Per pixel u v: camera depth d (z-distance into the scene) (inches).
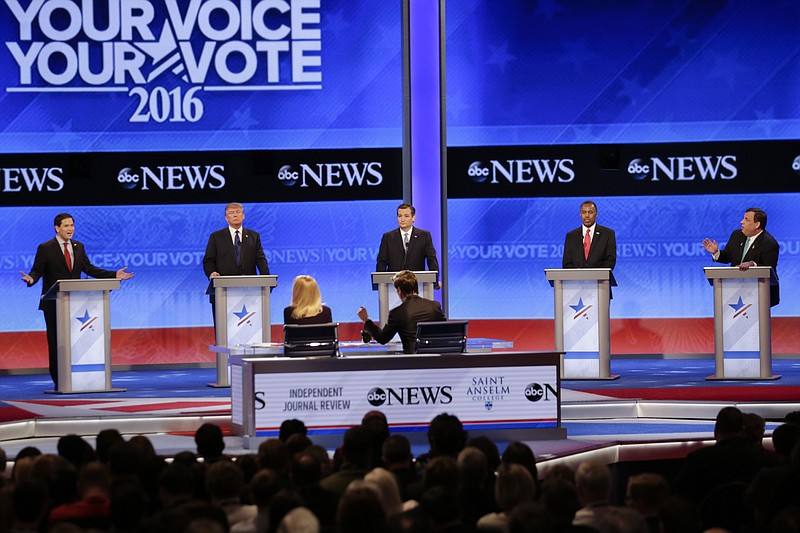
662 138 982.4
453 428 419.2
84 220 961.5
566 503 306.5
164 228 968.3
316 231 979.3
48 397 717.9
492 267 986.1
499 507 349.4
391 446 391.2
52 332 761.6
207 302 972.6
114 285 739.4
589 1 981.8
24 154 955.3
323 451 406.6
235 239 788.6
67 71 959.0
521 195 984.9
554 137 985.5
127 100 965.2
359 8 981.2
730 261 765.3
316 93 979.9
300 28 978.1
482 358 577.3
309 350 568.4
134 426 618.2
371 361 569.0
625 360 969.5
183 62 970.7
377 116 983.6
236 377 598.5
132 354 963.3
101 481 341.7
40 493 305.9
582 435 601.0
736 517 414.3
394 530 278.1
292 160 977.5
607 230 784.3
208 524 252.4
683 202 981.2
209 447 437.1
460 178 983.6
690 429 624.1
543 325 985.5
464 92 984.9
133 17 965.8
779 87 978.7
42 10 956.6
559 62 983.6
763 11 978.7
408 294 601.6
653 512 331.6
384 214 983.6
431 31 986.7
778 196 980.6
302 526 267.1
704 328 981.2
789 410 650.8
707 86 981.2
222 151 973.2
